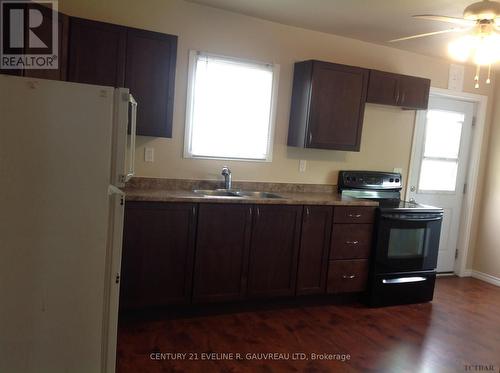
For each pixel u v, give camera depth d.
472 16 2.40
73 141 1.68
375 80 3.89
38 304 1.71
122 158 1.81
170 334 2.92
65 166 1.68
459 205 4.93
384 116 4.35
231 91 3.64
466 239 4.91
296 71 3.81
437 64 4.51
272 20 3.67
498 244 4.69
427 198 4.72
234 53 3.61
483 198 4.89
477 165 4.84
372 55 4.16
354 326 3.28
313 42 3.89
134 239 2.92
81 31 2.84
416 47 4.15
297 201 3.37
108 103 1.71
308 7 3.25
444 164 4.76
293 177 4.01
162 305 3.07
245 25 3.62
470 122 4.82
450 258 4.97
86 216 1.73
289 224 3.38
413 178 4.60
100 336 1.81
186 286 3.11
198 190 3.55
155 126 3.13
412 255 3.85
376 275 3.70
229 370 2.50
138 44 3.01
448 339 3.16
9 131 1.60
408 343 3.04
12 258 1.66
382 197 4.31
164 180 3.50
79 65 2.86
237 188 3.78
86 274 1.75
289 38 3.79
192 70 3.47
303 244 3.46
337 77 3.70
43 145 1.65
